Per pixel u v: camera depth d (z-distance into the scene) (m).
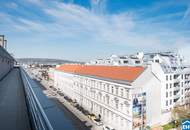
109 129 36.50
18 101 8.73
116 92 35.56
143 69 33.94
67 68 72.06
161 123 37.34
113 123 36.69
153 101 35.19
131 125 31.84
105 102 39.44
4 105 7.82
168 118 38.94
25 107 7.52
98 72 45.28
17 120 5.86
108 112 38.47
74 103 56.47
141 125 33.12
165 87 40.25
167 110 39.75
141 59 57.41
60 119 2.97
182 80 46.25
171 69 43.34
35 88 6.38
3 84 16.05
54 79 88.12
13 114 6.51
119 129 34.72
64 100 61.78
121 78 34.66
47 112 3.36
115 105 35.88
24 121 5.78
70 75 63.25
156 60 47.25
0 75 23.56
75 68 64.00
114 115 36.34
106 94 38.97
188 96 47.75
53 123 2.77
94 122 40.69
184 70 47.84
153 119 35.53
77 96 56.66
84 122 41.06
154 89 35.12
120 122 34.66
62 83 74.06
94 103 44.72
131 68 36.66
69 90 64.88
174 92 43.69
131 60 56.41
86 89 49.47
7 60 35.88
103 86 40.16
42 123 3.11
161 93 39.94
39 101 4.25
